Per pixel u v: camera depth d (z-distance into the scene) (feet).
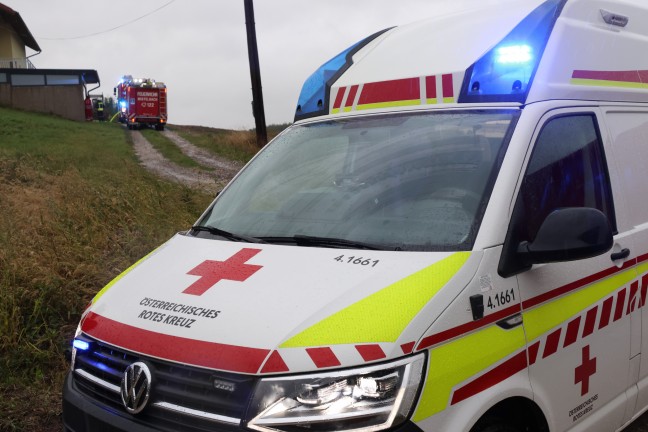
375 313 7.59
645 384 12.08
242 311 7.95
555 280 9.61
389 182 10.31
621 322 11.19
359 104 12.20
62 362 16.57
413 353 7.42
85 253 23.76
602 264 10.73
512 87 10.31
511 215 9.06
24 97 142.31
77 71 146.00
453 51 11.36
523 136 9.70
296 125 13.21
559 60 10.68
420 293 7.86
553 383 9.48
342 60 13.33
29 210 30.76
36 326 17.93
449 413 7.62
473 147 9.97
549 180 9.97
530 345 8.94
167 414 7.68
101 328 8.76
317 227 10.09
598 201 11.08
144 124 138.10
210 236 10.97
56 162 53.78
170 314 8.30
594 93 11.43
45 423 14.16
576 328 9.96
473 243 8.70
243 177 12.63
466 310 8.07
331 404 7.06
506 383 8.41
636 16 13.05
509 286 8.77
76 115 146.82
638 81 12.80
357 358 7.18
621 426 11.64
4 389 15.28
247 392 7.22
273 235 10.27
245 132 96.99
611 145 11.58
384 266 8.40
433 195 9.67
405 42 12.53
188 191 40.16
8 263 20.94
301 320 7.61
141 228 28.17
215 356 7.47
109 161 62.03
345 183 10.90
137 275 9.82
